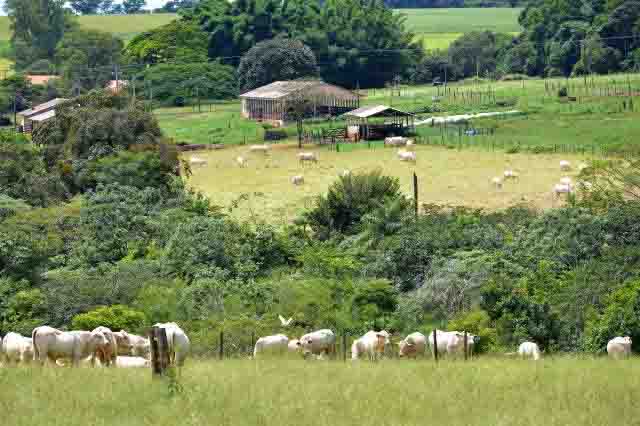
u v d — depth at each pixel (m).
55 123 92.69
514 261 61.53
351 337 50.28
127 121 89.62
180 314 55.31
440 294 55.75
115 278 59.00
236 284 59.28
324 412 23.42
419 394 25.73
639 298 47.78
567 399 25.28
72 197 84.56
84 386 25.94
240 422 22.61
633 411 23.98
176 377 26.38
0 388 25.72
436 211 75.19
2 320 55.22
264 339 39.41
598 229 64.12
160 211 77.12
